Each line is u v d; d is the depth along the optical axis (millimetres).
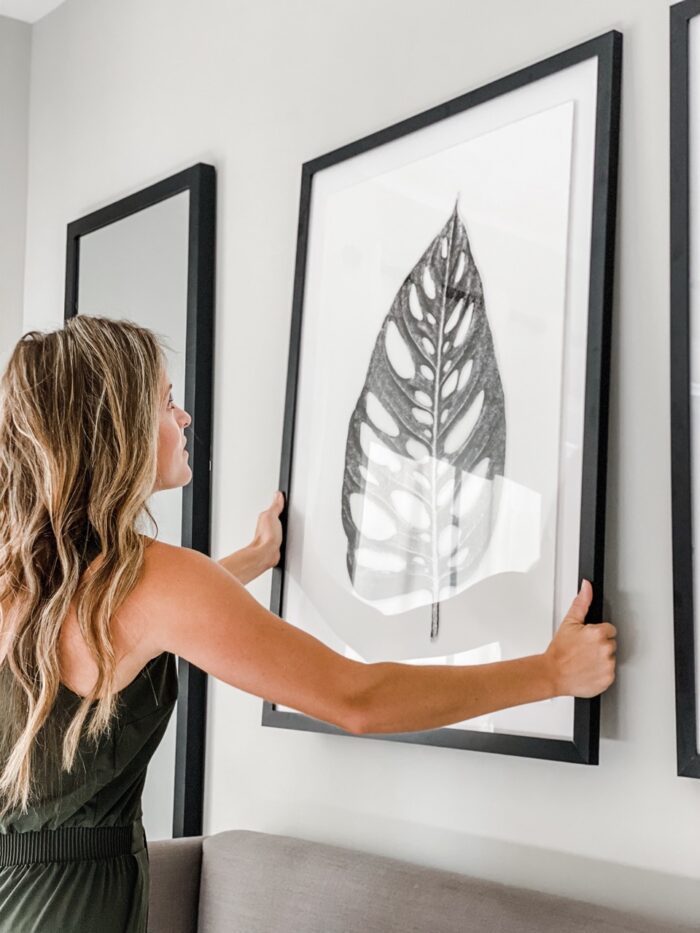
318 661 1446
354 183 2158
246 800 2322
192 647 1451
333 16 2297
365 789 2041
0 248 3346
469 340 1888
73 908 1473
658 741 1587
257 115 2482
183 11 2762
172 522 2574
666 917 1555
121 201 2844
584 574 1647
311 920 1840
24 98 3416
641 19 1705
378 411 2039
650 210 1667
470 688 1502
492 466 1821
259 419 2389
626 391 1676
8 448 1530
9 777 1442
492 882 1687
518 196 1833
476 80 1966
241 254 2488
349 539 2064
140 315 2738
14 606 1493
